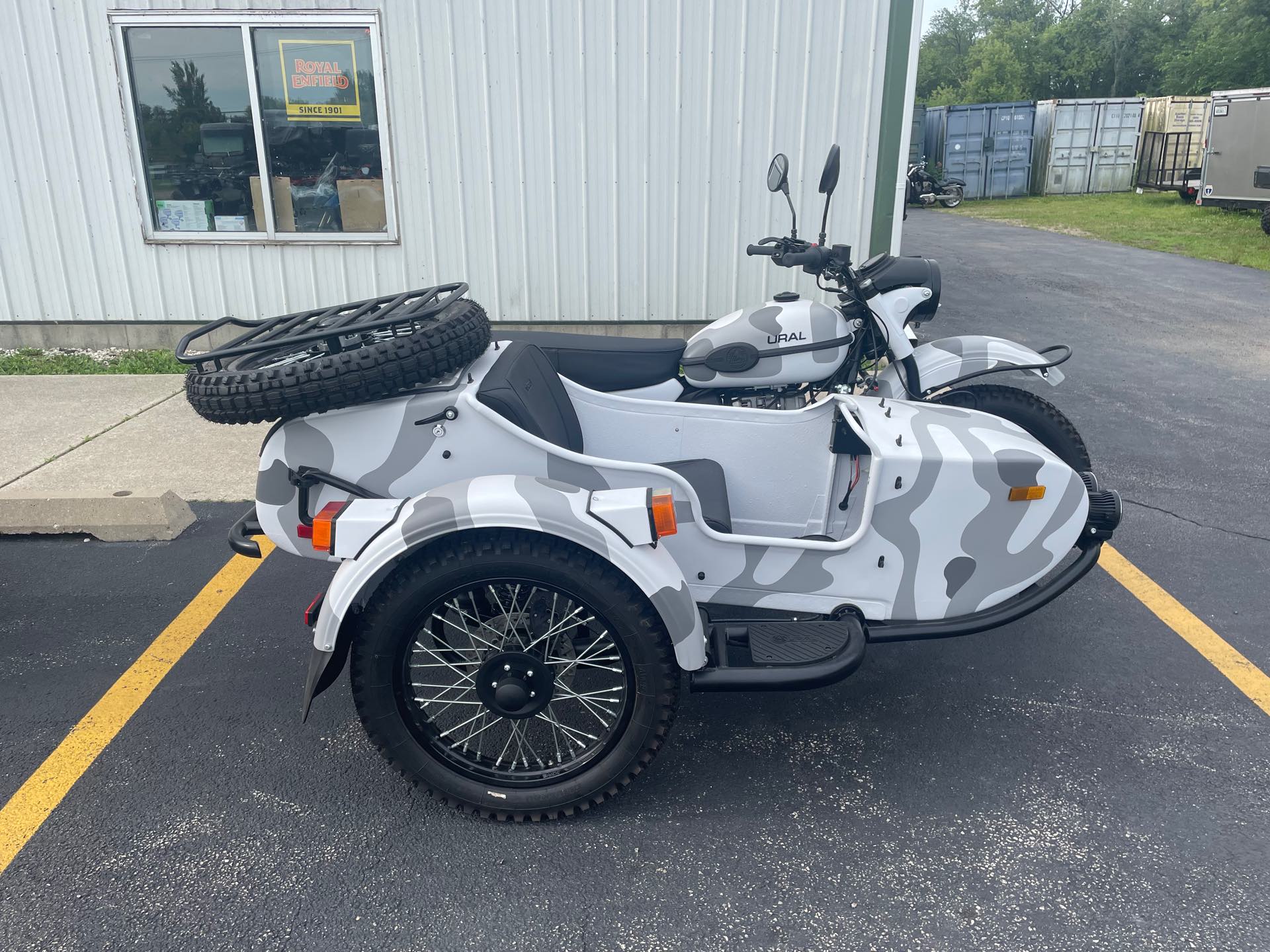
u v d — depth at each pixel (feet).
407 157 24.06
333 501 9.12
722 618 11.68
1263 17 110.01
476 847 8.45
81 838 8.54
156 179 24.61
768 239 13.14
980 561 9.54
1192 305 33.81
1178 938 7.32
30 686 10.89
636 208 24.52
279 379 8.31
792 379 12.20
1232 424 20.34
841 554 9.38
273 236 24.85
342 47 23.35
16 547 14.52
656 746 8.43
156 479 16.87
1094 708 10.41
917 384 12.97
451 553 7.99
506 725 9.99
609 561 7.97
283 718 10.33
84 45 23.29
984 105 81.25
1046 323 31.04
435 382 9.11
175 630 12.14
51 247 24.97
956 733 10.02
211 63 23.58
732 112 23.65
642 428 11.05
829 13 22.84
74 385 22.65
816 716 10.39
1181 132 77.36
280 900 7.83
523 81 23.39
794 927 7.52
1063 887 7.87
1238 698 10.55
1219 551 14.24
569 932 7.50
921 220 66.23
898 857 8.25
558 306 25.43
